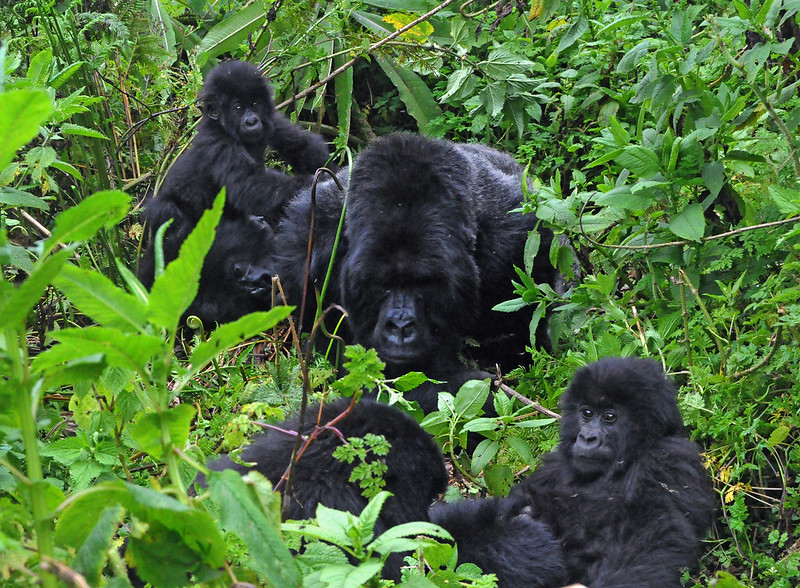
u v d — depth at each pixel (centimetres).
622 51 1273
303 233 1128
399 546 439
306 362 564
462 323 1020
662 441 792
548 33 1473
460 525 760
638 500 769
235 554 448
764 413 874
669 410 802
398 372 1008
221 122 1428
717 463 866
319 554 473
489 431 882
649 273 1038
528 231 1102
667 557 721
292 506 646
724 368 907
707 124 966
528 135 1523
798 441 843
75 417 654
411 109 1616
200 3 1719
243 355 986
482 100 1436
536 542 754
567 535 794
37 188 1309
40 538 363
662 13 1158
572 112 1388
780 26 970
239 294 1406
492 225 1090
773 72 1038
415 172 991
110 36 1491
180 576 385
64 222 362
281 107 1532
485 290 1088
